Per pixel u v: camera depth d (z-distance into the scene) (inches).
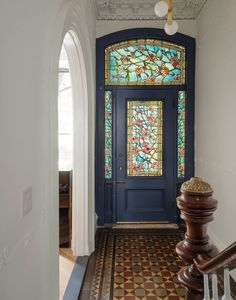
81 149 135.1
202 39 157.9
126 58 177.3
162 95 177.6
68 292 106.0
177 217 180.9
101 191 178.4
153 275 119.8
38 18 62.4
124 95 177.8
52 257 74.5
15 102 50.6
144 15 171.6
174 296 105.0
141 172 180.9
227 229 120.9
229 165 117.3
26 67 56.0
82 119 134.1
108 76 177.3
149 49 177.2
